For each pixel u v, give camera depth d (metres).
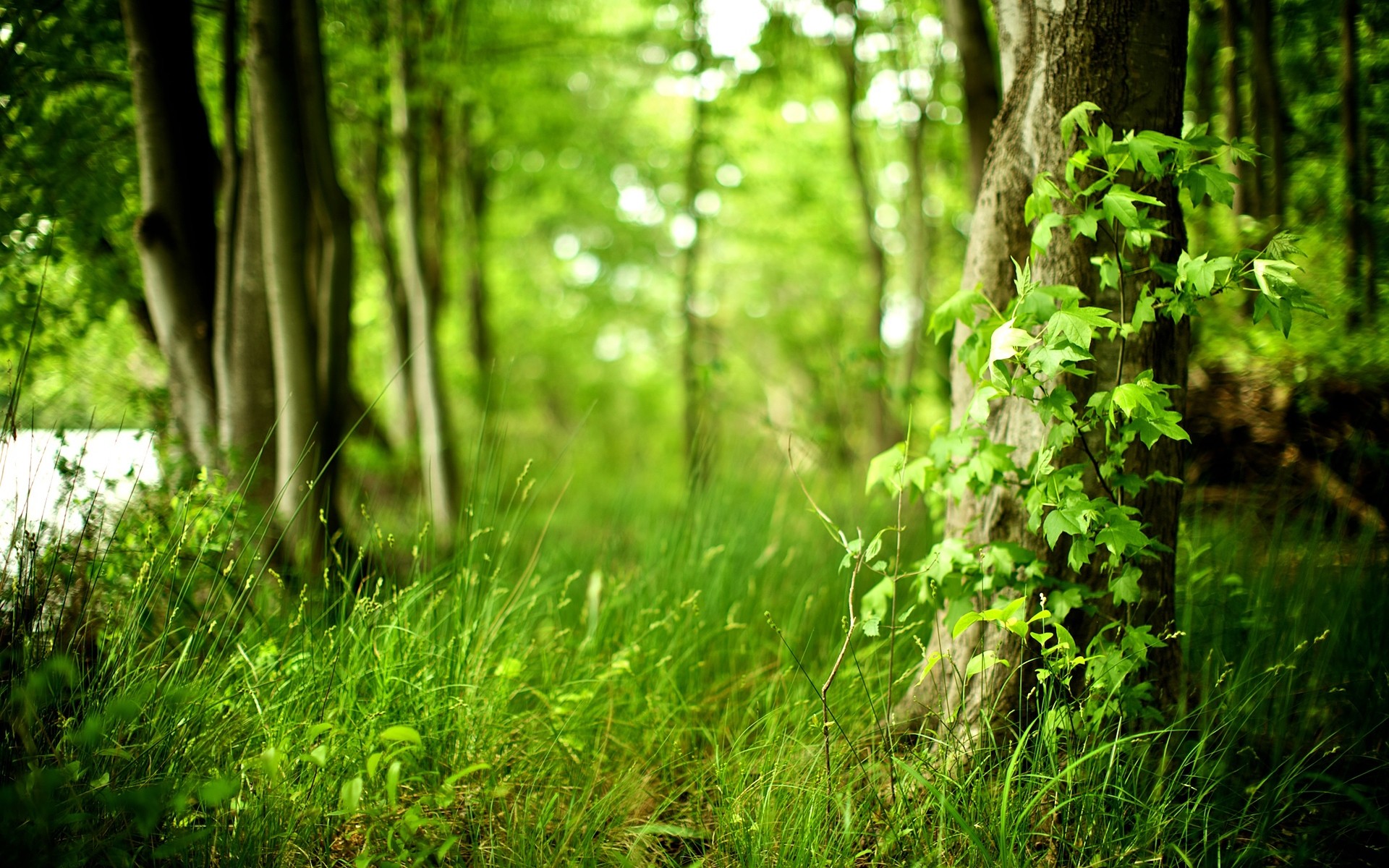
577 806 2.19
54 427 2.45
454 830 2.05
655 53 8.27
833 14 6.46
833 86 7.88
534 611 2.97
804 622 3.15
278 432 3.36
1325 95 3.46
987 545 2.16
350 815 1.65
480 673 2.43
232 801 1.86
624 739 2.53
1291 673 2.29
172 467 2.74
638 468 5.98
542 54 7.98
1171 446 2.19
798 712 2.41
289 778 1.95
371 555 2.96
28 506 2.08
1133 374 2.14
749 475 4.18
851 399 6.73
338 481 3.61
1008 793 1.89
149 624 2.27
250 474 2.38
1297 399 3.24
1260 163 3.47
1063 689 2.15
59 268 3.39
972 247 2.42
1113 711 1.98
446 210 8.03
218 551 2.32
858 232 10.60
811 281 12.32
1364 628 2.55
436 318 7.51
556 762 2.32
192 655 2.17
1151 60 2.12
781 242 11.31
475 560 2.77
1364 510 2.94
